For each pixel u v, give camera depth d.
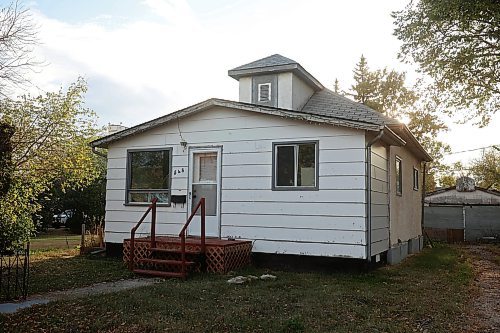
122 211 12.39
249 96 14.02
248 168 10.89
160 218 11.87
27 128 12.15
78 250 14.70
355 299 7.00
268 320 5.73
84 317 5.91
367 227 9.73
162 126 12.05
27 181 11.02
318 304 6.61
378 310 6.45
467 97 16.33
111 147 12.73
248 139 10.95
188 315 5.95
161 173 12.01
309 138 10.25
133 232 10.05
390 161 12.41
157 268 9.95
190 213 11.52
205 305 6.48
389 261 12.02
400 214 13.84
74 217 26.25
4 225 8.34
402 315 6.30
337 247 9.80
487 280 10.43
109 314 6.02
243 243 10.30
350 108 13.20
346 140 9.88
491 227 25.30
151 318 5.79
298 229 10.21
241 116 11.06
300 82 14.03
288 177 10.46
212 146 11.36
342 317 6.01
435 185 44.66
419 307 6.70
